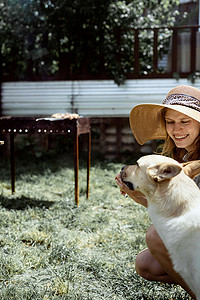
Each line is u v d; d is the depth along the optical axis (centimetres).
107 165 698
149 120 251
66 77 791
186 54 786
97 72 809
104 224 378
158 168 179
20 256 283
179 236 173
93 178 594
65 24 763
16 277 252
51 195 499
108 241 330
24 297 221
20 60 802
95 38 772
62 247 296
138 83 777
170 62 818
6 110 820
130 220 387
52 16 756
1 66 809
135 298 229
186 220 173
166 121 235
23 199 462
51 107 802
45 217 391
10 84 811
